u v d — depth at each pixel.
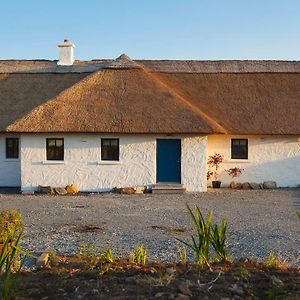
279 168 24.48
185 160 22.80
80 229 13.45
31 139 22.83
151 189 22.53
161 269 6.48
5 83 27.31
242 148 24.66
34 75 28.14
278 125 23.91
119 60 25.80
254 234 12.81
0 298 5.34
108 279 5.95
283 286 5.59
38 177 22.86
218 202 19.31
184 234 12.74
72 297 5.34
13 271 7.00
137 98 23.44
